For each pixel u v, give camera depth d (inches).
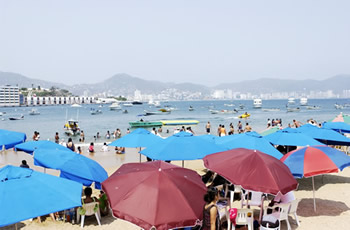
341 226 307.6
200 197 204.7
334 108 4475.9
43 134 1486.2
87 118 2753.4
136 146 442.3
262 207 292.7
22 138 517.7
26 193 205.2
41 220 342.0
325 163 286.8
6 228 317.7
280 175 242.8
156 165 234.7
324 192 422.3
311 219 326.3
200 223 184.9
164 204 185.2
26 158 794.2
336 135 530.3
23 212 190.1
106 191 209.2
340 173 532.7
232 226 283.9
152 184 200.2
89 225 329.4
